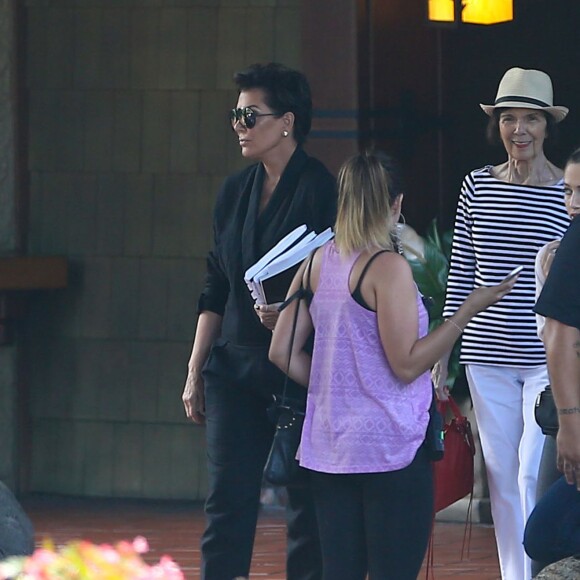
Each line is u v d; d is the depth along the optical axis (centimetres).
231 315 2020
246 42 3278
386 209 1698
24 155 3422
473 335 2183
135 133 3366
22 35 3406
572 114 3609
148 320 3369
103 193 3391
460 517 3059
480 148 3525
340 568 1717
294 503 2045
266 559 2720
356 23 3161
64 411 3422
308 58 3186
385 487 1673
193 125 3331
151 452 3378
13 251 3394
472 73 3544
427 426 1703
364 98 3192
